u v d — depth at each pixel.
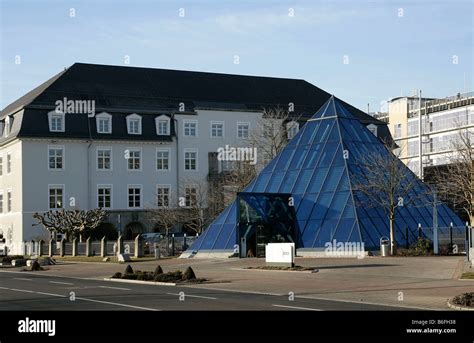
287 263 34.97
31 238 71.38
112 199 75.50
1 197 77.88
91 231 68.88
